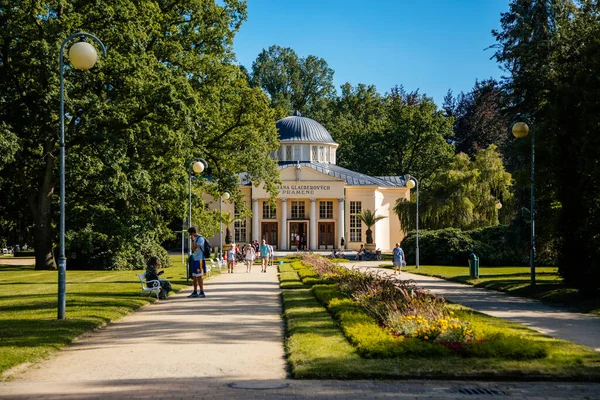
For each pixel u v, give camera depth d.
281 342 13.65
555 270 42.69
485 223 63.31
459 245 51.19
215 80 44.56
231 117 48.56
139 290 26.02
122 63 34.50
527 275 36.22
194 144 45.69
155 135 37.06
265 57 115.69
